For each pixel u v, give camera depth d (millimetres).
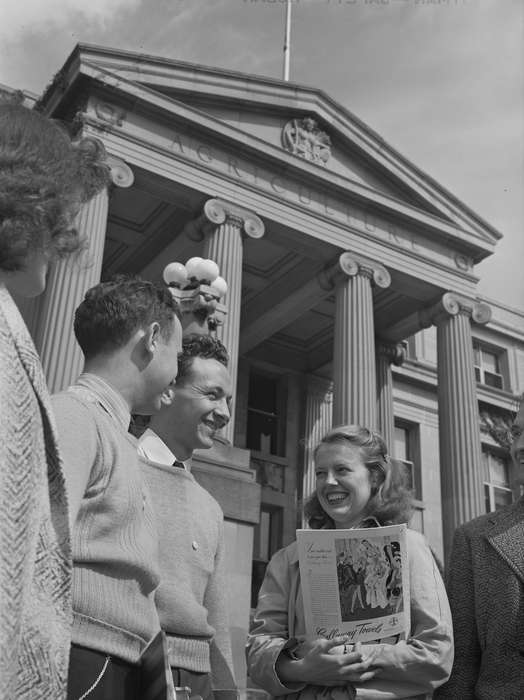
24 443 1369
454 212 22250
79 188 1783
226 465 14789
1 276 1651
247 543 14289
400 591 3539
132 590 2158
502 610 3695
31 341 1467
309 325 25562
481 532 3980
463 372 20812
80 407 2146
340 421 18375
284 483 24812
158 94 17750
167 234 20422
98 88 17094
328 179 20062
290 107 20219
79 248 1874
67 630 1465
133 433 3805
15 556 1293
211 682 3184
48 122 1754
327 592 3529
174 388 3740
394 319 23609
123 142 17188
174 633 2891
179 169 17844
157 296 2523
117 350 2445
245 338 24656
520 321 31328
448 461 20016
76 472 1956
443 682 3537
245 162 19172
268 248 21453
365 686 3439
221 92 19156
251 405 25781
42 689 1386
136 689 2107
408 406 27672
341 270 19781
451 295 21641
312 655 3434
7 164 1621
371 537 3553
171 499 3094
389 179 21766
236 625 13484
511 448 4184
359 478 4016
